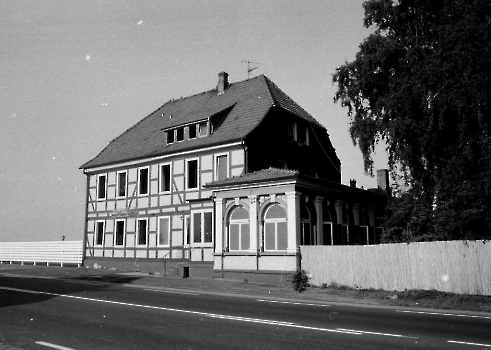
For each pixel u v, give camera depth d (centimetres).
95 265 3366
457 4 1834
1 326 995
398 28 2281
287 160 2953
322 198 2297
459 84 1764
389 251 1834
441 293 1647
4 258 4247
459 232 1802
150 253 3008
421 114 2027
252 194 2227
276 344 812
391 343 827
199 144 2805
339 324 1044
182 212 2867
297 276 1909
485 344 823
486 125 1745
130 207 3203
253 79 3238
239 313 1206
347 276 1923
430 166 2050
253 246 2189
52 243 3797
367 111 2402
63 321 1061
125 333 913
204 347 785
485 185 1703
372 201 2812
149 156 3098
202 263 2580
